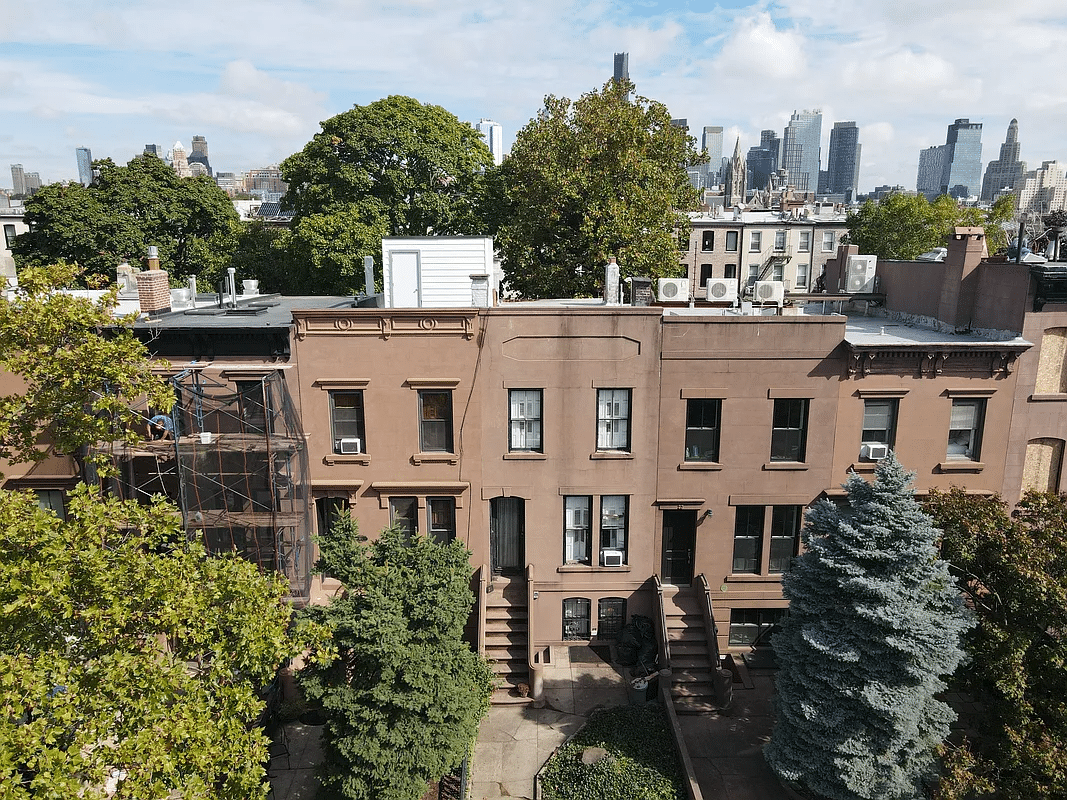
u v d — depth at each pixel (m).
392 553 17.19
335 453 22.28
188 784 11.41
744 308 25.42
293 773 18.89
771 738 18.28
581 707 21.08
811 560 18.30
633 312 21.28
